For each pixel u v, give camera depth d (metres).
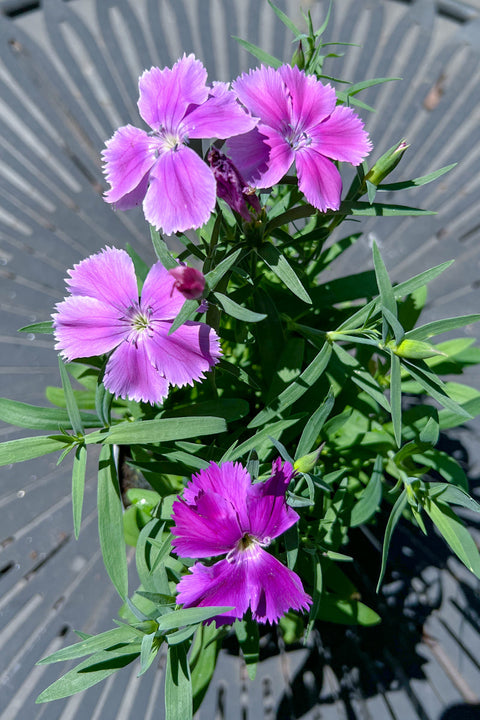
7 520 0.26
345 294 0.21
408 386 0.22
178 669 0.16
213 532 0.15
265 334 0.19
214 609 0.14
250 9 0.33
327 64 0.31
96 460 0.27
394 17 0.34
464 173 0.31
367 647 0.23
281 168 0.15
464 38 0.32
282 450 0.15
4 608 0.24
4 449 0.16
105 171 0.16
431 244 0.30
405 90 0.31
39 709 0.23
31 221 0.30
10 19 0.33
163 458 0.20
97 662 0.15
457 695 0.23
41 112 0.32
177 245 0.30
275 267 0.16
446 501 0.18
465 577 0.24
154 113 0.16
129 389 0.16
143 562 0.17
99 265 0.16
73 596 0.24
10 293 0.29
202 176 0.15
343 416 0.19
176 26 0.32
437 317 0.29
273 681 0.23
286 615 0.21
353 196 0.17
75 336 0.16
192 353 0.15
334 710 0.22
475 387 0.27
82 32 0.32
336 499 0.18
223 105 0.15
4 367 0.28
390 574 0.24
